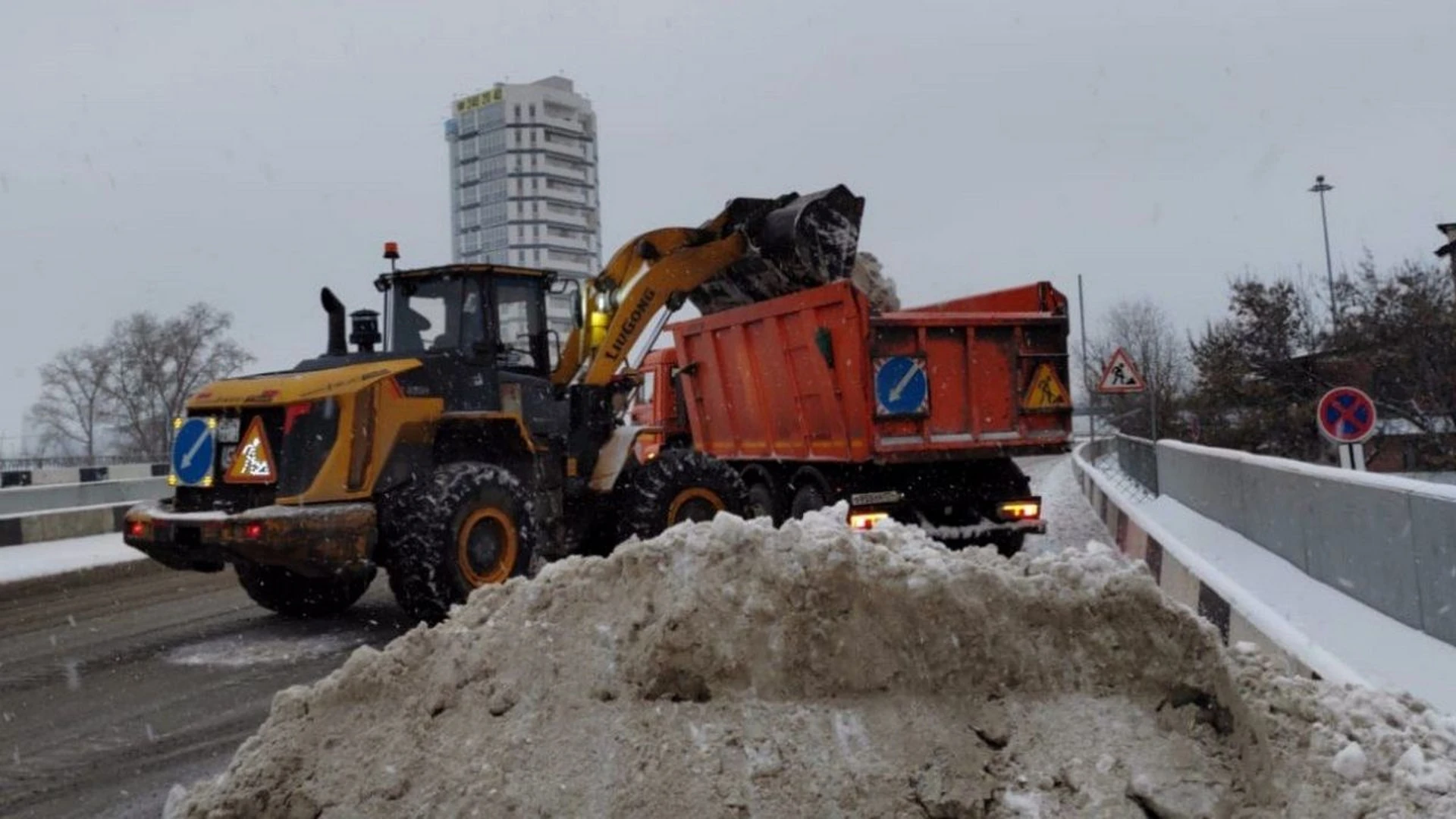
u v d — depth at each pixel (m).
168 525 7.22
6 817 4.40
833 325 9.47
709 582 3.29
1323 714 3.26
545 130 104.44
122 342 54.56
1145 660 3.23
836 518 3.57
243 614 9.02
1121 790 2.97
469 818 3.04
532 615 3.54
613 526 9.57
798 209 10.16
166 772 4.93
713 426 11.65
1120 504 11.52
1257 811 2.96
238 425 7.54
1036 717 3.16
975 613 3.24
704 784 2.98
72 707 6.11
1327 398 9.26
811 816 2.92
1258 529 8.37
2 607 10.12
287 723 3.45
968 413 9.65
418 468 7.89
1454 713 4.16
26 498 18.11
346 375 7.61
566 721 3.22
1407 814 2.87
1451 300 18.45
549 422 9.17
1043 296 10.17
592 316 9.93
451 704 3.39
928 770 3.01
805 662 3.21
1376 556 5.78
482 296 8.72
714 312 11.43
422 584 7.41
